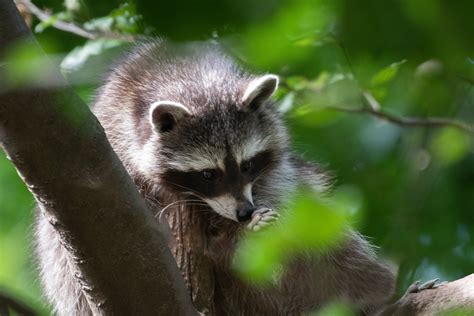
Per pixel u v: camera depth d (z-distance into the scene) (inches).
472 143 232.8
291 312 237.0
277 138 237.3
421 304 228.7
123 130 236.2
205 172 235.6
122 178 224.4
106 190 223.9
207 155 235.6
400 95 233.9
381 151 238.1
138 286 225.5
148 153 236.1
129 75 237.1
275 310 236.5
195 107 236.4
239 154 235.8
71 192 223.6
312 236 154.9
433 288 229.6
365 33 115.8
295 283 236.5
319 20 124.4
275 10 120.3
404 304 229.0
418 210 233.0
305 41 195.0
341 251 237.3
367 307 238.2
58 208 224.1
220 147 235.6
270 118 237.5
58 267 236.5
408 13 113.3
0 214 243.6
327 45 223.1
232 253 233.5
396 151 238.1
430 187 234.4
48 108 222.4
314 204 154.3
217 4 120.0
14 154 223.1
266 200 236.5
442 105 223.5
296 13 121.8
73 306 236.2
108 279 225.1
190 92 236.7
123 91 236.7
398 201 232.7
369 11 114.7
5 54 220.4
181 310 226.2
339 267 237.3
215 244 233.6
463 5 111.1
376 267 238.8
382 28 114.7
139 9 124.4
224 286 235.0
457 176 239.0
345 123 238.8
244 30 124.2
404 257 232.7
